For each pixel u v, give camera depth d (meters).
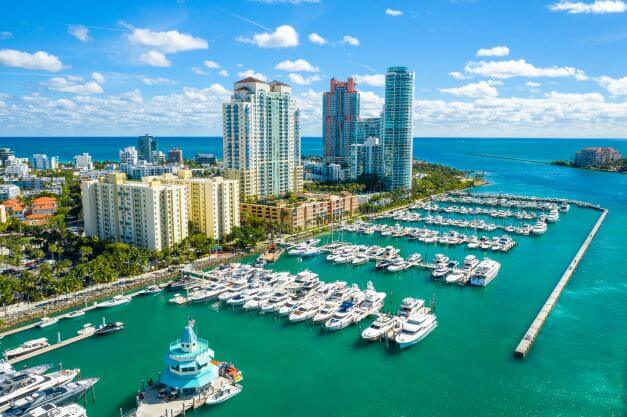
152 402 126.00
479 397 132.00
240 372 142.25
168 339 167.00
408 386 137.38
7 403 121.12
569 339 163.75
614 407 126.75
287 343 164.38
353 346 162.00
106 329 170.12
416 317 172.00
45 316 181.38
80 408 119.19
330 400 130.75
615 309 188.62
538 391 134.12
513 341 163.75
